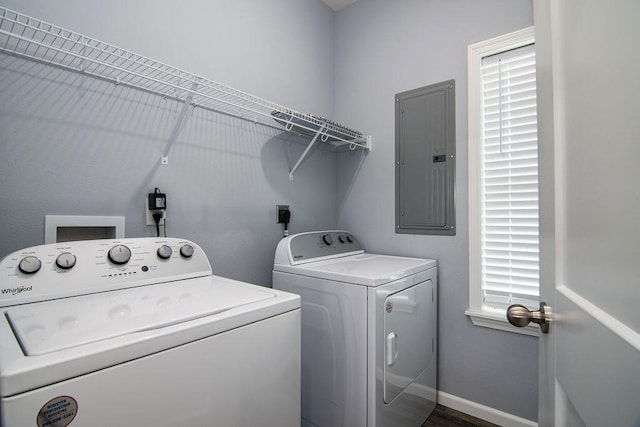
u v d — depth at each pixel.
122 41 1.34
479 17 1.88
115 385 0.64
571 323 0.53
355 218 2.42
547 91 0.70
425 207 2.07
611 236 0.40
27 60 1.11
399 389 1.55
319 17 2.43
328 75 2.51
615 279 0.39
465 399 1.90
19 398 0.53
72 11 1.21
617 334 0.37
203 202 1.63
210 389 0.80
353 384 1.42
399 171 2.19
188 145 1.57
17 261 0.94
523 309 0.75
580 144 0.51
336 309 1.49
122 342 0.66
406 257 2.10
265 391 0.94
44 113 1.15
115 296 1.02
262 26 1.97
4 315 0.82
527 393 1.71
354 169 2.44
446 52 2.00
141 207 1.40
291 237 1.80
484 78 1.89
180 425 0.74
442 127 2.01
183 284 1.21
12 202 1.08
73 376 0.59
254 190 1.90
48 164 1.15
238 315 0.87
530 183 1.74
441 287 2.00
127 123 1.36
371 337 1.37
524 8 1.74
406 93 2.17
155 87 1.45
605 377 0.40
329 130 2.04
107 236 1.33
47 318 0.80
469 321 1.89
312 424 1.58
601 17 0.43
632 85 0.35
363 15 2.42
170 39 1.51
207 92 1.65
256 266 1.89
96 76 1.27
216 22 1.71
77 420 0.59
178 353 0.74
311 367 1.59
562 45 0.60
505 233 1.82
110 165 1.31
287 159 2.12
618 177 0.39
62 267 1.00
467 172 1.91
